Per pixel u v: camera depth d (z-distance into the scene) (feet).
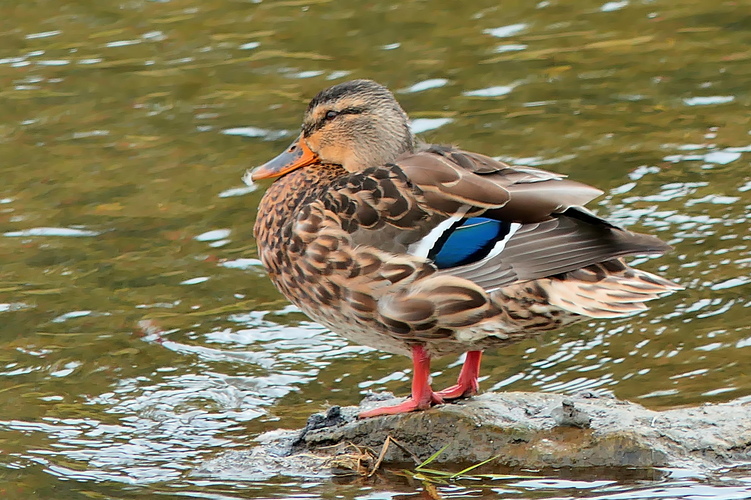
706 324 36.50
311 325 38.50
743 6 63.77
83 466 29.99
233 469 29.25
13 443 31.37
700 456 27.89
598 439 28.25
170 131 52.70
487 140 49.90
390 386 34.50
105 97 55.93
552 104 53.31
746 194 44.24
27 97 56.13
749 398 30.96
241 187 47.65
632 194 44.83
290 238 30.55
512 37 61.00
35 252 43.32
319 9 65.92
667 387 32.89
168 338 37.63
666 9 64.18
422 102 53.83
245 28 63.41
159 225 45.09
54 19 65.41
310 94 55.06
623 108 52.54
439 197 29.09
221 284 41.01
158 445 31.22
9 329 38.22
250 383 34.86
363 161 33.78
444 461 28.60
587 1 65.92
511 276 28.07
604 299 27.78
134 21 64.90
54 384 34.99
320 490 27.89
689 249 40.78
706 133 49.62
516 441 28.58
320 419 30.58
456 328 28.99
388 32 62.13
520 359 35.76
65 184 48.39
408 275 28.89
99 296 40.24
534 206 28.32
